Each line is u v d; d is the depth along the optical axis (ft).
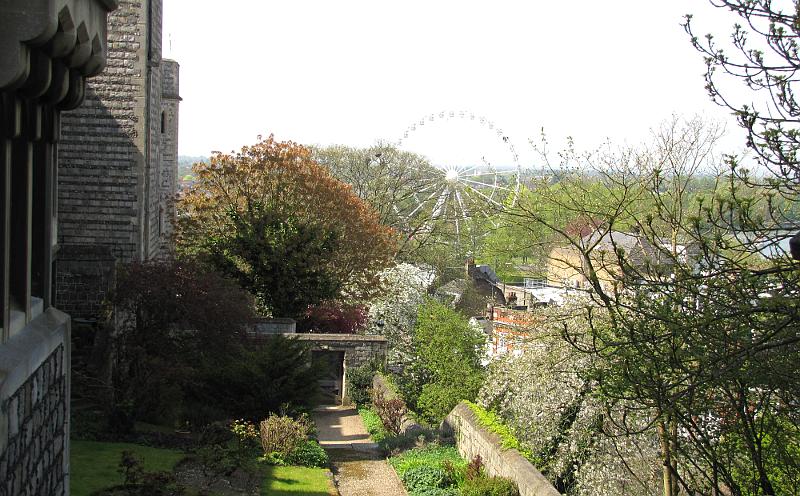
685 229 33.01
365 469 60.03
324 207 101.30
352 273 107.14
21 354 18.67
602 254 31.96
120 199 71.26
